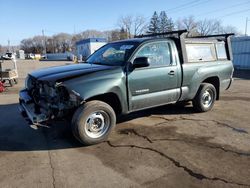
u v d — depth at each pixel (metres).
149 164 3.87
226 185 3.32
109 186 3.33
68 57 54.00
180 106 7.10
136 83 4.93
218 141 4.72
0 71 11.38
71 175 3.59
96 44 48.88
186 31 5.59
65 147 4.51
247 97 8.75
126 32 71.38
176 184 3.36
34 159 4.07
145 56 5.02
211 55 6.50
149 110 6.70
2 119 6.14
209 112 6.63
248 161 3.96
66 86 4.23
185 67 5.73
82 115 4.34
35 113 4.46
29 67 26.61
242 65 21.36
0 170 3.72
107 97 4.84
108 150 4.37
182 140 4.78
